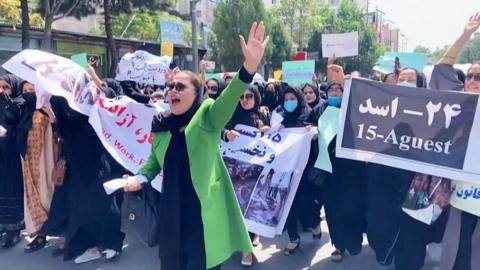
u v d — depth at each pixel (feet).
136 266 13.25
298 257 14.01
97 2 59.62
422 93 10.85
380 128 11.37
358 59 145.89
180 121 8.55
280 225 13.53
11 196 14.44
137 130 14.15
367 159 11.49
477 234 10.10
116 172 14.30
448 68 12.03
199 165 8.49
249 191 13.87
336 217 13.12
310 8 131.64
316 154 14.14
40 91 13.11
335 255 13.56
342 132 11.80
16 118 14.34
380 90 11.35
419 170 10.78
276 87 20.49
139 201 13.64
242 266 13.25
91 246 13.66
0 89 14.52
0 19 53.83
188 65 78.74
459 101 10.45
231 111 8.22
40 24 60.85
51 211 13.58
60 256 13.99
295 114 14.78
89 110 13.26
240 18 98.84
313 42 134.51
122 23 98.58
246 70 7.84
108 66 65.51
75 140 12.91
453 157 10.42
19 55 12.10
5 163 14.33
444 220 11.62
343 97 11.80
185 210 8.59
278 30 114.83
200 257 8.52
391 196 11.93
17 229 14.70
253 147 14.14
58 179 13.28
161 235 8.69
